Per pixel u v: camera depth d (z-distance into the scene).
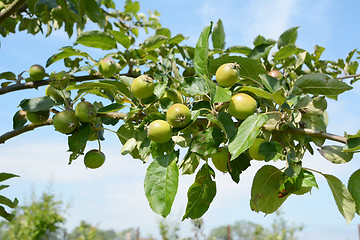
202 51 1.85
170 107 1.69
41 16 3.58
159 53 3.14
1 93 2.62
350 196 1.65
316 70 3.06
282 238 8.97
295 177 1.75
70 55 2.52
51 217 8.98
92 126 2.14
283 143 1.83
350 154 1.69
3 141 2.24
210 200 1.82
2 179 2.40
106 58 2.29
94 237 10.45
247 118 1.63
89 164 2.22
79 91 2.11
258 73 2.04
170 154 1.70
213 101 1.55
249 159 1.93
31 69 2.68
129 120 2.09
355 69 3.22
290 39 2.77
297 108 1.82
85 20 3.53
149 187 1.62
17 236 8.72
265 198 1.83
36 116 2.09
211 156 1.94
